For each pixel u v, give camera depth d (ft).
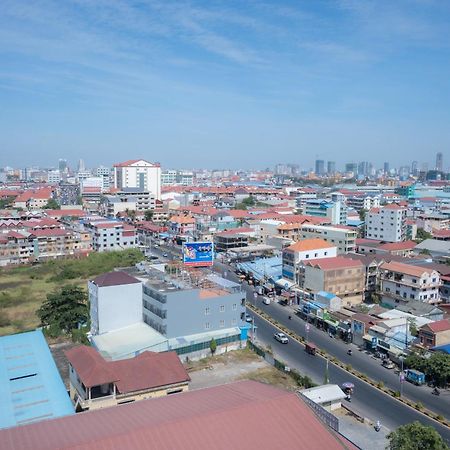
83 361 185.47
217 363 239.50
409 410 191.11
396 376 224.12
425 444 135.85
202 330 253.03
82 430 120.57
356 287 345.51
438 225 638.12
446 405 195.93
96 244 531.09
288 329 291.58
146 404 139.13
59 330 276.21
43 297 363.15
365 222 591.37
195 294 249.14
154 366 188.75
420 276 315.17
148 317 261.24
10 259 479.00
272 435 116.37
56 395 171.42
